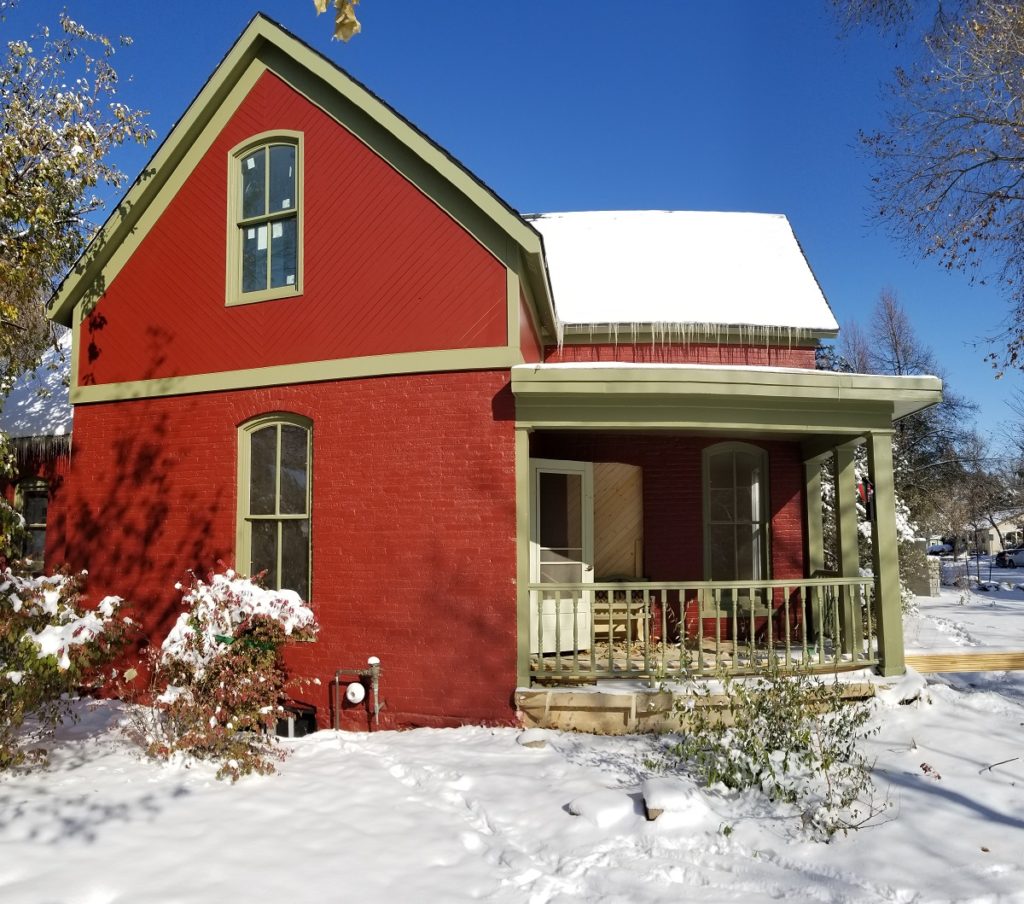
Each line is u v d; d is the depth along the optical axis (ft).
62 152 36.70
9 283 33.35
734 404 26.21
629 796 17.84
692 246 42.68
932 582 72.43
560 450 34.12
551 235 43.80
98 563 30.35
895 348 105.50
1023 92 39.91
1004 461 128.98
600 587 25.41
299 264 28.58
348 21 12.78
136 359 30.81
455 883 14.28
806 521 36.37
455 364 26.11
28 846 15.35
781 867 14.84
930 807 17.28
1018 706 25.86
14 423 38.70
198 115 30.01
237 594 22.11
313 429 27.81
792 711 19.24
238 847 15.52
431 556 25.80
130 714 25.72
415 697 25.52
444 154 26.32
